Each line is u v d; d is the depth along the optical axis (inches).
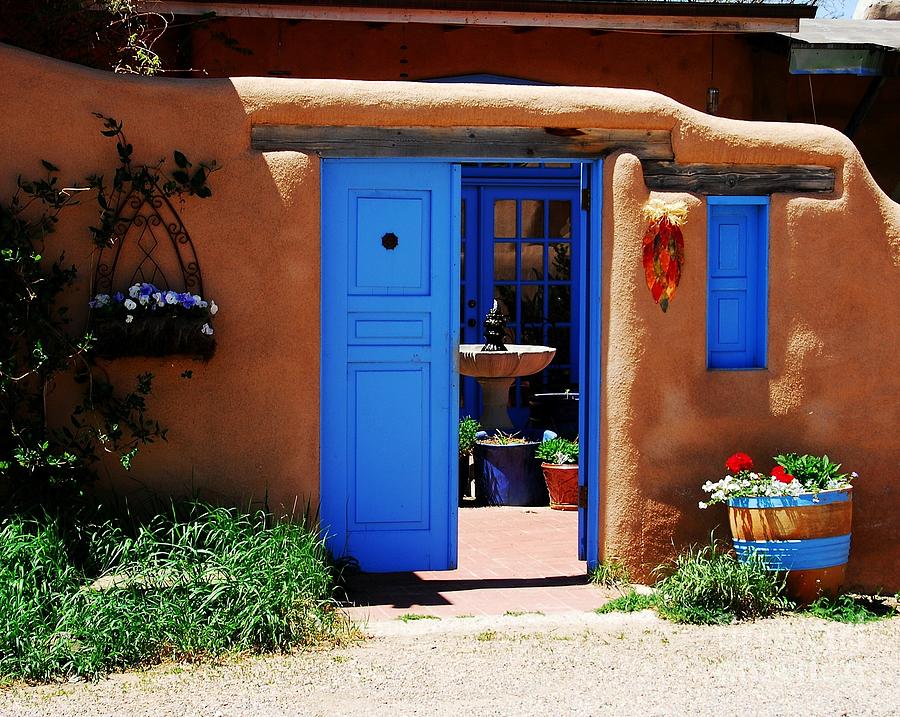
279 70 386.6
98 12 305.4
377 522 270.1
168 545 231.0
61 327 240.4
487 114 257.8
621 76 406.3
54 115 241.8
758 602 245.6
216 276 247.8
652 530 261.0
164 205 245.9
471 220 438.9
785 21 370.3
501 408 390.0
